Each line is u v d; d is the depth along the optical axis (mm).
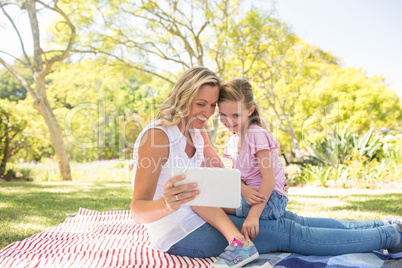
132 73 14656
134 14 13062
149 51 13766
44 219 3150
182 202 1605
